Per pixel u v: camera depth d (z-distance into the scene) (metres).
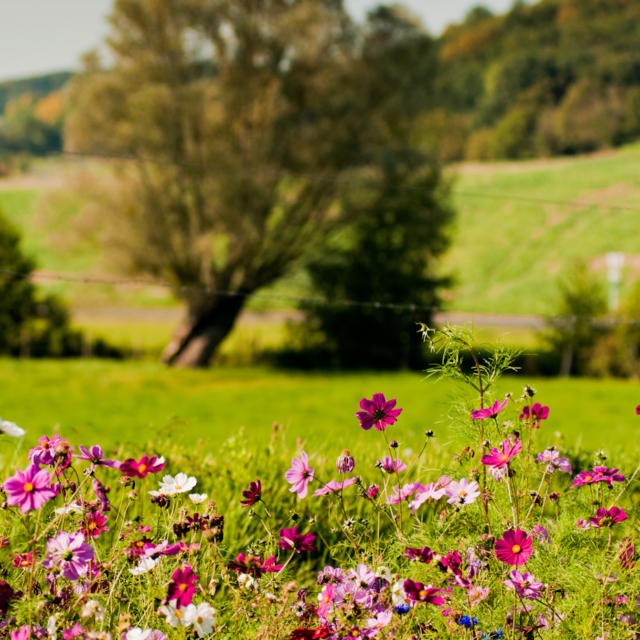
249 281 25.70
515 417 2.91
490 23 125.31
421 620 2.46
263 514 4.14
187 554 2.56
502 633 2.36
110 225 23.92
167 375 24.03
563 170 79.25
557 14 121.81
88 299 39.16
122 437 8.29
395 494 2.90
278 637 2.27
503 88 107.06
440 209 26.06
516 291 49.56
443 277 26.64
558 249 56.09
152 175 24.27
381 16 25.30
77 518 2.69
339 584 2.41
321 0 24.23
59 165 24.66
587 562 2.64
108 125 23.94
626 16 112.38
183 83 24.53
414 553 2.42
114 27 23.94
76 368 24.95
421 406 16.30
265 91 24.20
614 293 42.75
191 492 4.25
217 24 24.12
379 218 25.69
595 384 21.78
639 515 2.97
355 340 26.22
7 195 65.56
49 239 24.89
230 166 23.80
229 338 30.30
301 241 25.88
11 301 27.23
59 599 2.31
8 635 2.19
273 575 2.57
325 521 4.17
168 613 2.14
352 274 25.81
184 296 25.62
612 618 2.41
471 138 102.75
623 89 100.00
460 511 2.80
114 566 2.51
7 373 23.42
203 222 24.64
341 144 24.72
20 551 2.76
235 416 15.95
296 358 26.80
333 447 5.29
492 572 2.54
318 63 24.66
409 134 26.05
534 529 2.76
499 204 66.44
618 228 58.25
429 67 26.05
